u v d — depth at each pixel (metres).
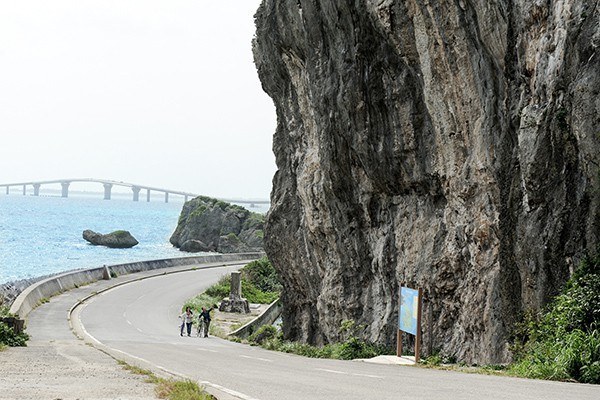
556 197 14.82
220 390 9.91
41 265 82.62
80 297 49.19
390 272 23.75
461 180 19.05
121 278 60.50
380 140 22.75
